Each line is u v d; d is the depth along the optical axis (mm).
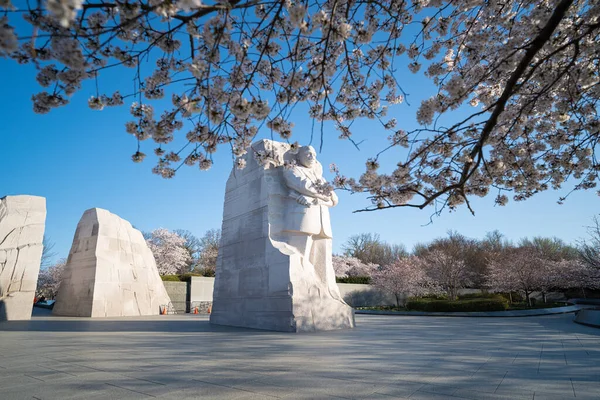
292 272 9508
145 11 2402
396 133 4809
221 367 4848
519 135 5293
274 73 4344
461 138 4961
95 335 8477
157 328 10188
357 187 4523
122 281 16344
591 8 4000
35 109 3434
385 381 4121
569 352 6352
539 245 49375
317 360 5375
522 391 3742
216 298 11930
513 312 22453
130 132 3943
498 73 4453
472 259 41344
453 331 10070
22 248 12922
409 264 31500
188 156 4137
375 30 4734
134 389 3754
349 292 30312
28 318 12711
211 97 3885
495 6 4918
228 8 2598
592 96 4754
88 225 16641
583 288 37219
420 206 3537
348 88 4867
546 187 5383
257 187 11031
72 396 3514
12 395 3551
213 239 46156
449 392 3688
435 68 5418
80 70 2932
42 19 2605
